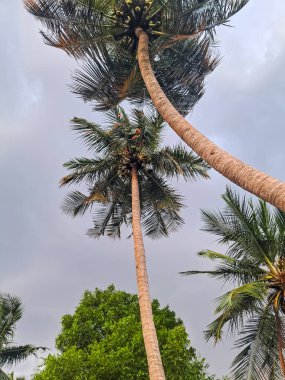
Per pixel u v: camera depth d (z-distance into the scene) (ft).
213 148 29.07
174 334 70.28
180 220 74.90
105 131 70.38
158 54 53.52
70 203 75.36
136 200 64.85
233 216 64.49
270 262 62.28
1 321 87.25
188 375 70.03
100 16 47.85
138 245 57.72
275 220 63.77
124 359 66.54
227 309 58.54
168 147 71.41
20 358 86.43
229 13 48.16
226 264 64.23
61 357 66.03
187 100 54.70
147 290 51.98
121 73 49.93
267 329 61.05
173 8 47.09
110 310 81.51
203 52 53.31
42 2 47.47
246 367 59.16
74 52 48.01
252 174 24.93
